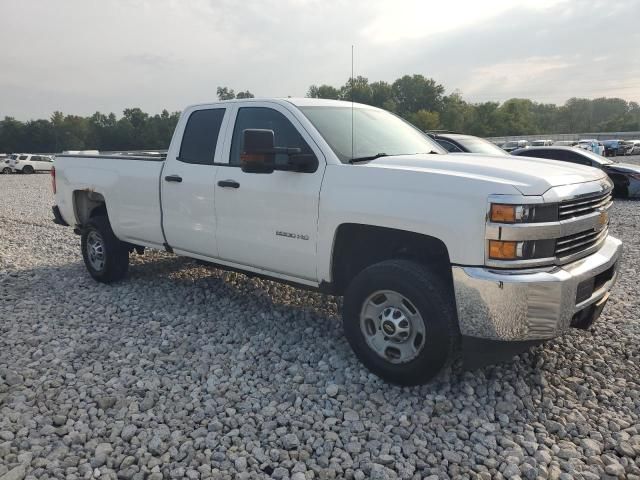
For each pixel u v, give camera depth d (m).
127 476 2.69
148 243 5.45
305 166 3.91
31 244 8.79
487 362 3.30
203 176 4.66
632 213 11.81
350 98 5.09
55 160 6.52
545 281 3.03
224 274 6.44
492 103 99.56
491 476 2.71
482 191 3.08
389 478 2.66
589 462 2.80
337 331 4.59
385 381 3.61
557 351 4.13
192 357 4.08
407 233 3.48
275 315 4.99
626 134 70.38
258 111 4.44
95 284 6.12
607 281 3.69
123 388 3.58
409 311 3.43
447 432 3.07
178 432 3.04
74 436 3.00
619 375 3.78
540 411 3.30
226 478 2.67
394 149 4.30
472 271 3.09
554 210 3.13
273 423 3.14
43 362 4.00
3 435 3.02
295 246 4.02
